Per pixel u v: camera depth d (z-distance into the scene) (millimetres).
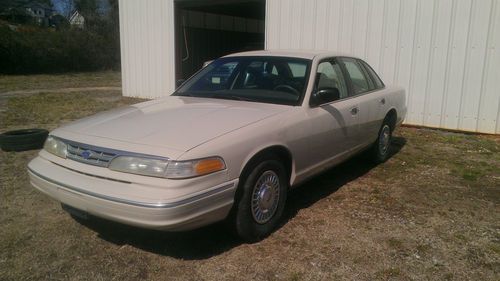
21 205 4402
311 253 3490
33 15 36625
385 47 8719
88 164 3270
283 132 3789
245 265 3305
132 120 3723
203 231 3857
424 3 8211
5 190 4824
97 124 3693
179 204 2934
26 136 6469
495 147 7094
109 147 3213
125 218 3020
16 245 3568
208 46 15875
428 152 6785
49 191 3441
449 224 4070
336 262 3357
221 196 3207
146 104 4383
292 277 3146
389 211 4363
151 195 2951
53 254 3434
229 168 3260
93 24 30156
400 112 6418
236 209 3455
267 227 3746
